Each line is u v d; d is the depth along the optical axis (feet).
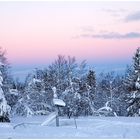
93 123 89.92
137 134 67.51
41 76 138.62
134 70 171.12
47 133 66.69
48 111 120.37
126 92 179.32
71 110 113.80
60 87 129.39
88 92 137.28
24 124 83.66
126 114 169.89
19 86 121.60
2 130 71.97
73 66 143.74
